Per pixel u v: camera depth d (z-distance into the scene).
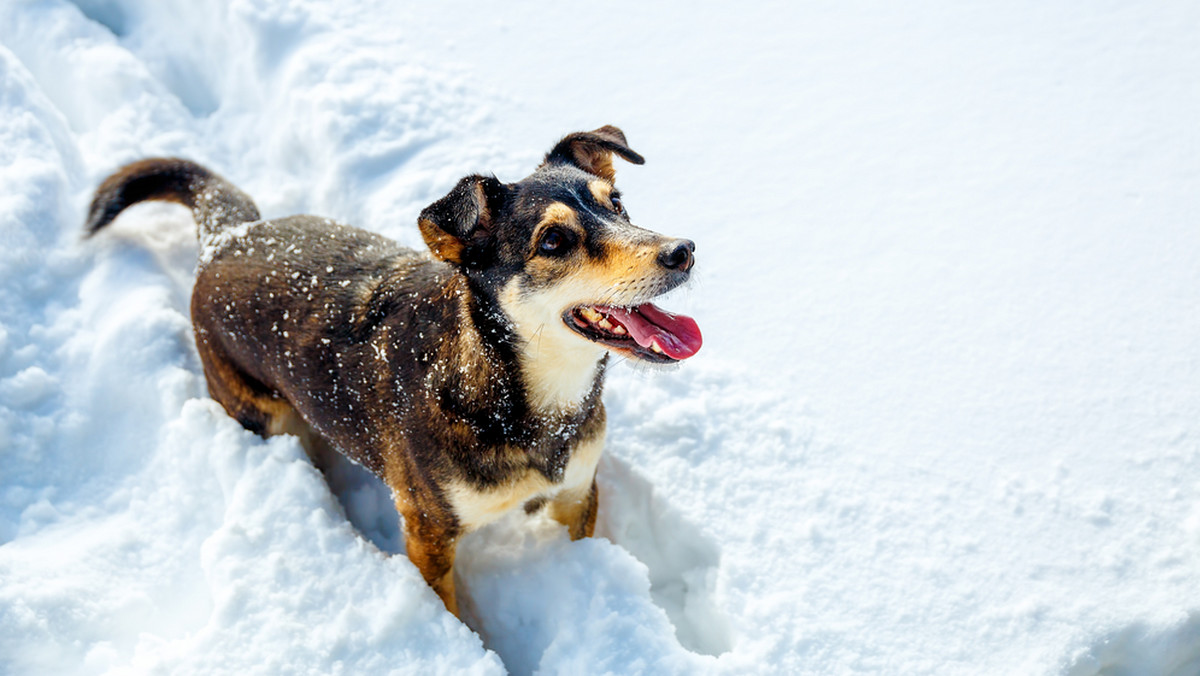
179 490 3.89
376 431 3.45
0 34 5.99
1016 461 3.72
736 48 5.75
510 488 3.28
